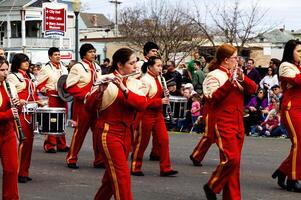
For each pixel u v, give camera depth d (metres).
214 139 7.75
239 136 7.64
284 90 8.90
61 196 8.74
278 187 9.37
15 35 56.09
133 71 6.68
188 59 48.03
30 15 54.94
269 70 16.94
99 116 6.69
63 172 10.68
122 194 6.49
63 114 10.27
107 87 6.53
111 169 6.54
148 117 10.07
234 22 42.41
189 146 14.05
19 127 7.68
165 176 10.24
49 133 10.16
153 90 9.90
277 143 14.52
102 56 56.69
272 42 64.06
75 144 11.03
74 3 24.91
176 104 11.61
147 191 9.02
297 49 8.64
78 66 10.81
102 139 6.57
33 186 9.46
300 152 8.80
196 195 8.78
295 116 8.73
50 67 12.71
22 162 9.73
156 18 49.16
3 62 7.51
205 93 7.71
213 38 45.88
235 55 7.65
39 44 51.84
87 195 8.80
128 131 6.67
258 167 11.12
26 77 10.33
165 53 47.34
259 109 16.36
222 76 7.65
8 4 55.81
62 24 24.83
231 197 7.59
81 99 10.80
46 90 12.59
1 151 7.55
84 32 73.19
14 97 7.58
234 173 7.58
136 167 10.28
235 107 7.64
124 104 6.57
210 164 11.50
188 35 47.19
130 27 51.62
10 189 7.55
